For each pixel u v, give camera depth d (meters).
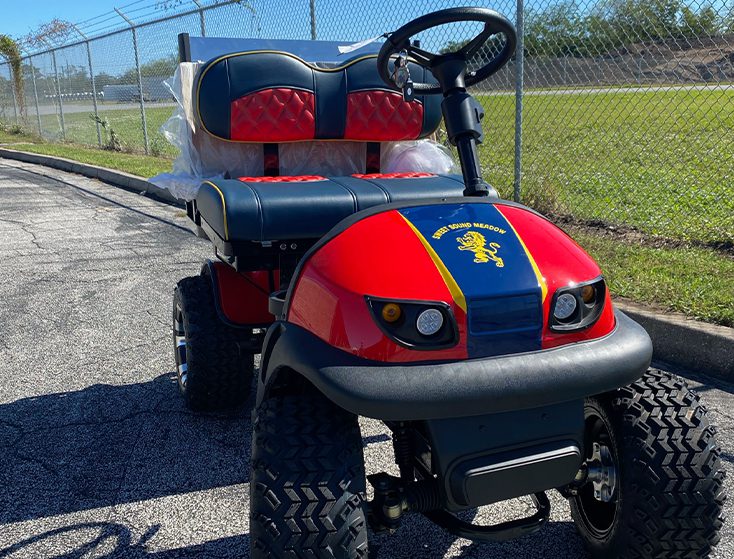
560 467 1.94
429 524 2.75
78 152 15.35
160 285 5.98
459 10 2.35
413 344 1.86
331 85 3.42
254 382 4.06
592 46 6.68
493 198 2.32
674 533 2.06
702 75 6.07
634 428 2.11
